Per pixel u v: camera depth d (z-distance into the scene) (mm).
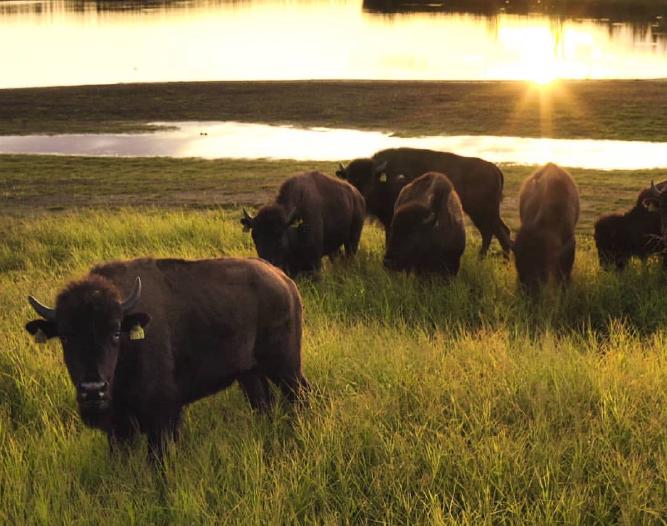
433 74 59656
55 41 87562
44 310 5602
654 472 5945
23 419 7184
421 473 5973
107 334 5430
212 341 6434
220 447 6188
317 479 5809
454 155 15258
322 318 10258
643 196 13141
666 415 6660
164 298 6246
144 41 88250
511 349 8727
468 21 105000
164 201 20734
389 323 10547
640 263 13562
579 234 16391
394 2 139625
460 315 10945
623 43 76500
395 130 35781
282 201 12188
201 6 142375
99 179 24281
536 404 6816
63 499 5586
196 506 5414
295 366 7164
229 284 6598
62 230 15984
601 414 6691
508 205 19953
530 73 58875
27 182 23844
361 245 15102
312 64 67875
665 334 10117
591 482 5777
